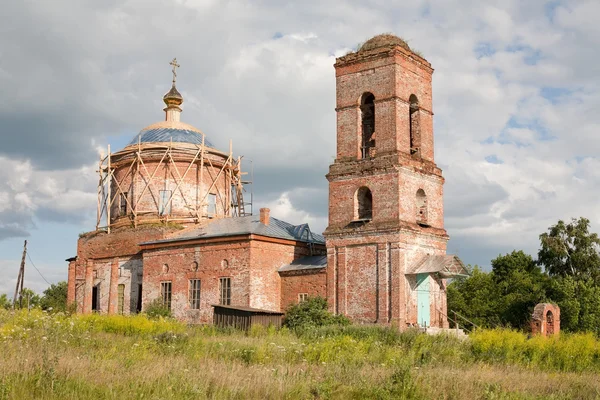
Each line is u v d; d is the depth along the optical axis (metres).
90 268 52.03
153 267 47.28
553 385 20.83
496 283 63.03
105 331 32.62
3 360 18.52
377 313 37.59
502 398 17.75
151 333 32.03
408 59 40.56
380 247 38.06
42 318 30.61
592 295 53.34
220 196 54.81
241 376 18.31
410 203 38.94
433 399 17.52
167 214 51.53
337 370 20.80
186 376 17.81
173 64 58.34
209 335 33.19
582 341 28.98
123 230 50.97
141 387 16.50
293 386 17.44
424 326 37.59
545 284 58.03
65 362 18.59
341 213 40.28
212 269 43.78
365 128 42.03
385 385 18.17
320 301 39.12
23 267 55.19
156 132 55.03
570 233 63.00
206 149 53.81
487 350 28.84
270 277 42.69
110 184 55.12
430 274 38.78
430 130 42.09
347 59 41.53
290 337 30.84
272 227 44.91
